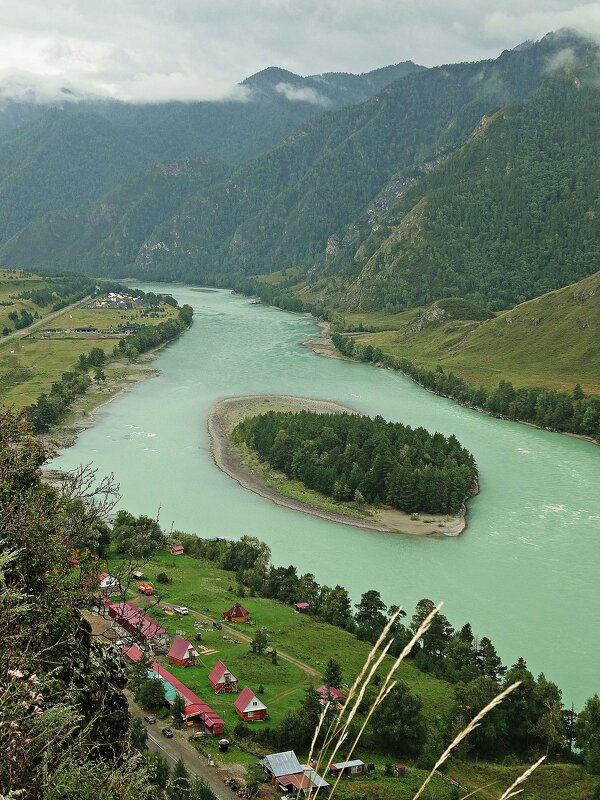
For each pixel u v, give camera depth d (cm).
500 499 14388
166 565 11019
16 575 1988
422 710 7662
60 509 2425
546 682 7750
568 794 6569
